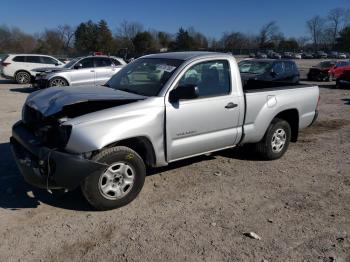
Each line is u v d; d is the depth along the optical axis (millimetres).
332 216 4512
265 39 107562
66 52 86875
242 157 6656
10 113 10812
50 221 4219
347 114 11836
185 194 5020
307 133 8945
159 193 5023
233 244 3838
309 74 26562
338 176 5891
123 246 3764
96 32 88125
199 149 5281
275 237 3996
